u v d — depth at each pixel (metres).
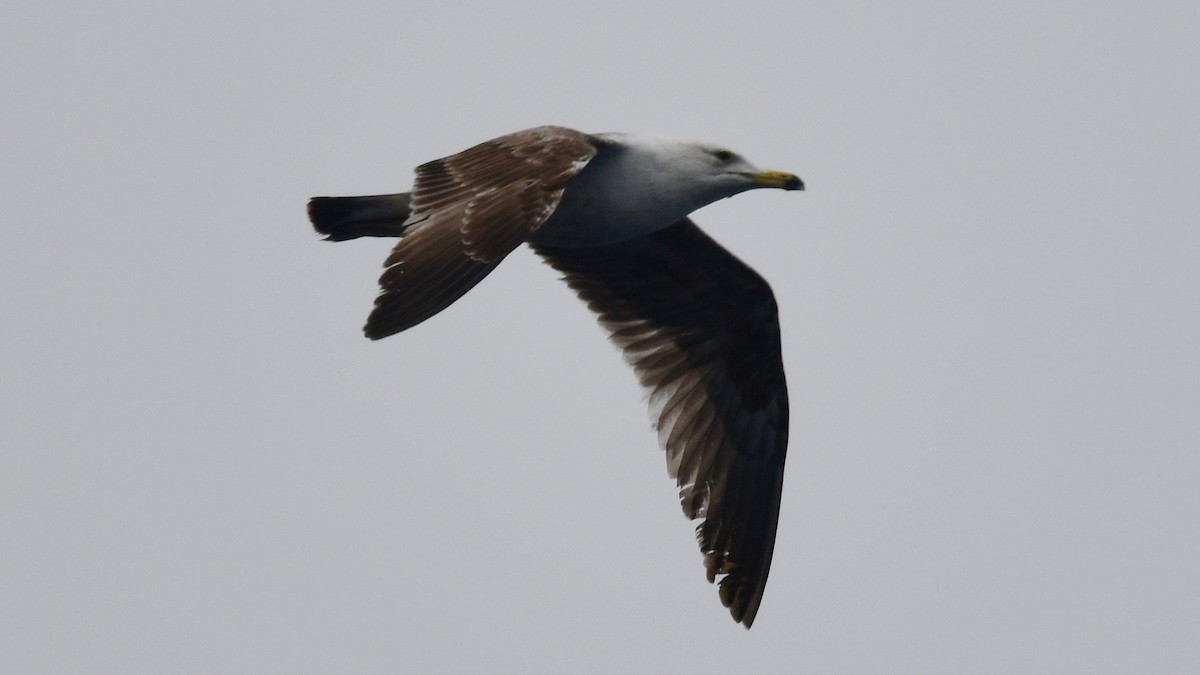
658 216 13.44
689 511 14.79
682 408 14.93
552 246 14.74
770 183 13.46
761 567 14.77
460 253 10.96
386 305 10.76
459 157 11.62
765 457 14.92
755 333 14.74
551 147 11.60
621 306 14.99
